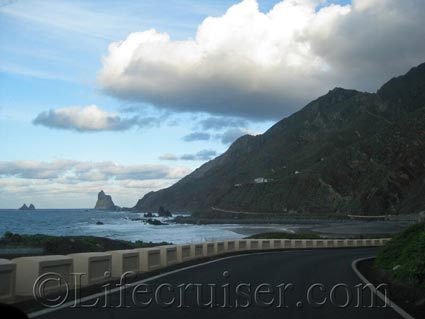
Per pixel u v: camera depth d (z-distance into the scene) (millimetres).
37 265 12680
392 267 21125
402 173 150000
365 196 150750
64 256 14180
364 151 173250
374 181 155250
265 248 42188
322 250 43344
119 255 17938
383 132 179500
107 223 152750
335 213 155000
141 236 84062
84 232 96312
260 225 136875
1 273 11352
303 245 47469
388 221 110500
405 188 147750
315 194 170500
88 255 15609
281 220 145625
